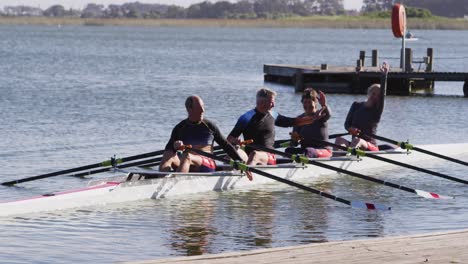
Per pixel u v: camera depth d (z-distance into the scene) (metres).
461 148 43.16
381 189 33.28
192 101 30.81
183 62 152.50
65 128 53.50
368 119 38.22
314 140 35.81
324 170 36.03
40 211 27.69
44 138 48.50
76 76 108.69
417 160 40.88
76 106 68.12
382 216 27.80
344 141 38.00
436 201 30.67
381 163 38.91
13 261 21.69
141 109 66.88
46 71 118.62
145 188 30.00
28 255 22.33
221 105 71.44
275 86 94.50
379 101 38.03
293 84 95.12
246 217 27.48
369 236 24.89
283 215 27.86
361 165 37.66
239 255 17.50
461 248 18.23
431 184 34.78
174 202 29.70
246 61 159.50
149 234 24.95
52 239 24.14
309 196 31.27
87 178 35.44
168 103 72.44
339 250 17.97
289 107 71.38
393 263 17.08
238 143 32.53
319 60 166.25
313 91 35.34
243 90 88.44
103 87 90.50
